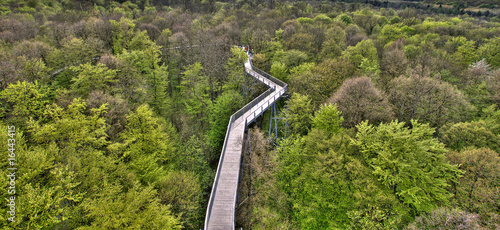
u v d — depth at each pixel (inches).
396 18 2925.7
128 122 1041.5
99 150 911.0
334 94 1256.8
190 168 1067.3
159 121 1273.4
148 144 983.6
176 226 693.9
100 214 611.2
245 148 1004.6
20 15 2100.1
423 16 3393.2
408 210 737.0
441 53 1755.7
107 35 1812.3
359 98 1123.3
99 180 746.2
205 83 1457.9
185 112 1457.9
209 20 2800.2
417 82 1169.4
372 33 2728.8
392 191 776.9
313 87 1349.7
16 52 1231.5
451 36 2299.5
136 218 639.1
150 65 1560.0
